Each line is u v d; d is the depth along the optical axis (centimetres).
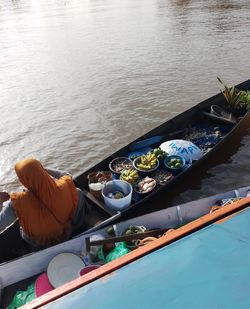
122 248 418
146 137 701
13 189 720
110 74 1266
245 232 200
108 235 454
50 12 2659
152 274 183
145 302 170
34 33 1969
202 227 211
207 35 1680
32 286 402
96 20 2233
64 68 1359
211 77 1184
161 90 1108
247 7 2283
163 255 193
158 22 2042
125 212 504
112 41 1705
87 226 501
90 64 1388
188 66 1293
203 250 191
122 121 941
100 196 532
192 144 665
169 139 721
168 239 205
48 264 410
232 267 179
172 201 622
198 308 162
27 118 983
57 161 802
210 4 2500
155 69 1287
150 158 615
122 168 604
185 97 1055
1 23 2319
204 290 169
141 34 1800
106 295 178
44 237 433
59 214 423
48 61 1457
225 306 161
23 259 409
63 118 972
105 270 194
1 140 884
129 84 1168
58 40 1791
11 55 1570
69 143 860
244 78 1163
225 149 743
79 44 1691
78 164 790
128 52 1510
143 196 564
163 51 1489
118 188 542
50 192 406
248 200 229
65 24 2167
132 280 182
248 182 678
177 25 1930
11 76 1303
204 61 1332
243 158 733
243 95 820
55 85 1195
